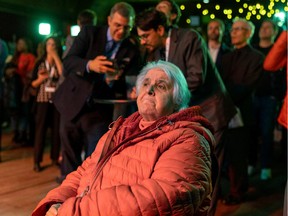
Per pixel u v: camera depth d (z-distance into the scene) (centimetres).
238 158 379
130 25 334
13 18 853
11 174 455
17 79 607
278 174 486
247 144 386
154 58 305
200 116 188
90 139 361
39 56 492
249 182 454
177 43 296
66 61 344
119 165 179
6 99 603
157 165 167
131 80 344
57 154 493
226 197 385
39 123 468
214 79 314
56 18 859
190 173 160
